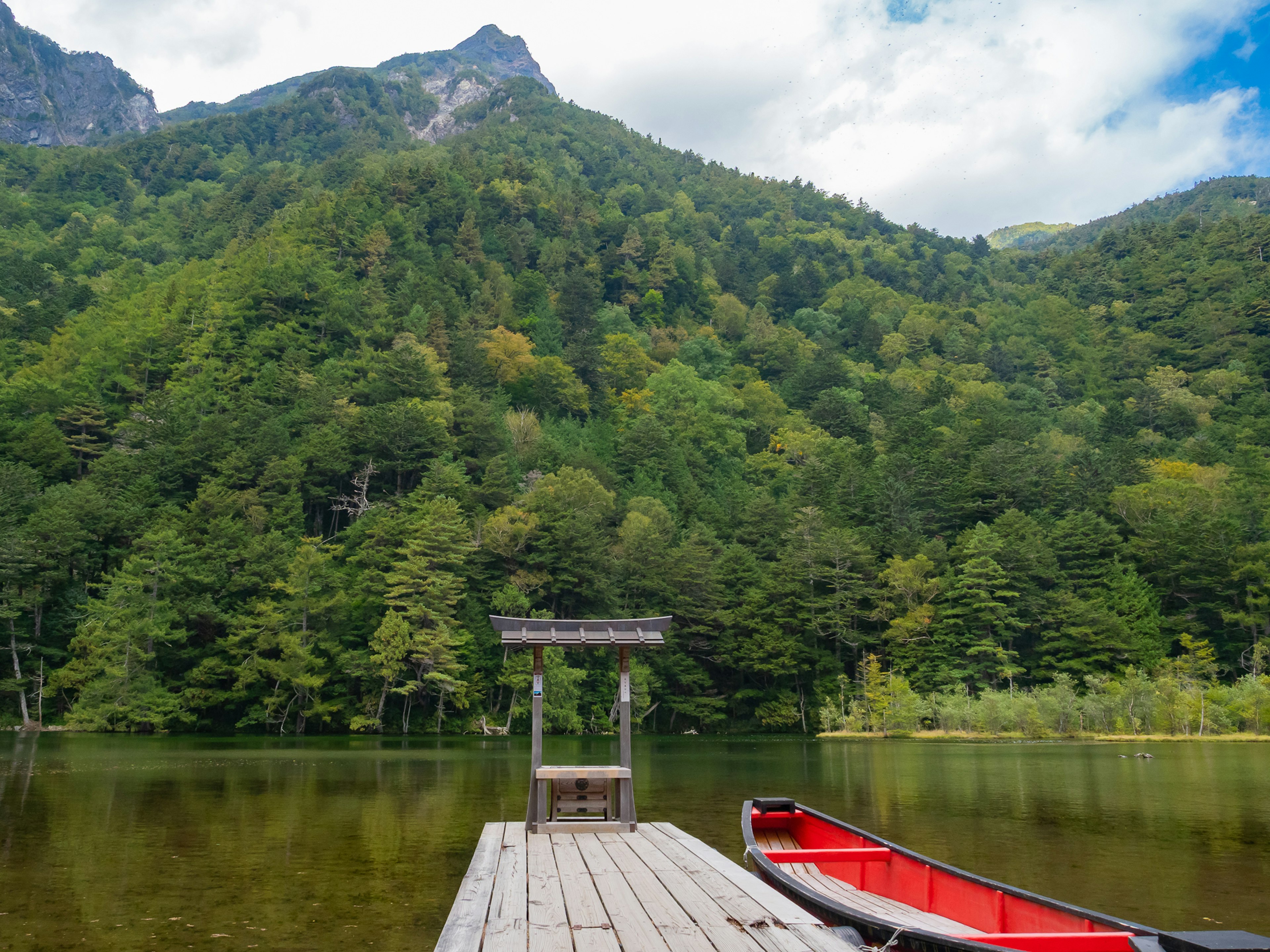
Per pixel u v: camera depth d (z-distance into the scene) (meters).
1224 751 54.00
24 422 94.81
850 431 155.12
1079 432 160.38
